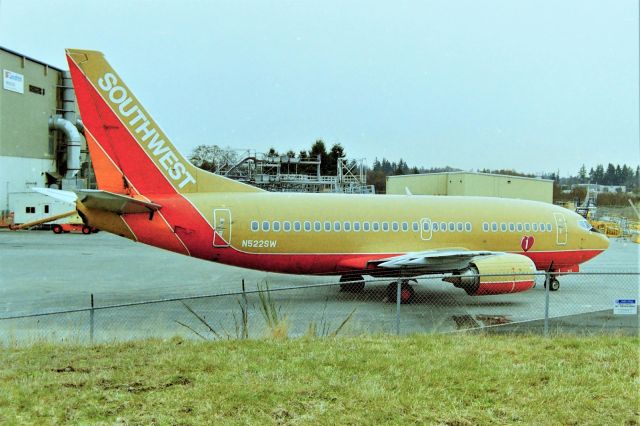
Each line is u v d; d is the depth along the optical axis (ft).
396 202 79.56
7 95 209.97
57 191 67.10
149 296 74.79
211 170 307.99
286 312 64.18
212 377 33.96
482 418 28.40
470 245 81.66
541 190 201.77
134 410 28.86
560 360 38.91
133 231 67.87
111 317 59.72
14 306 66.74
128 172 68.03
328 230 74.23
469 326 57.41
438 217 80.18
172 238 68.85
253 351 40.24
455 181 195.42
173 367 36.04
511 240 83.97
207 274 97.09
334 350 40.68
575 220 89.10
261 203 72.64
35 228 191.11
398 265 70.79
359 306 69.51
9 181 211.61
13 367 36.47
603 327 54.08
